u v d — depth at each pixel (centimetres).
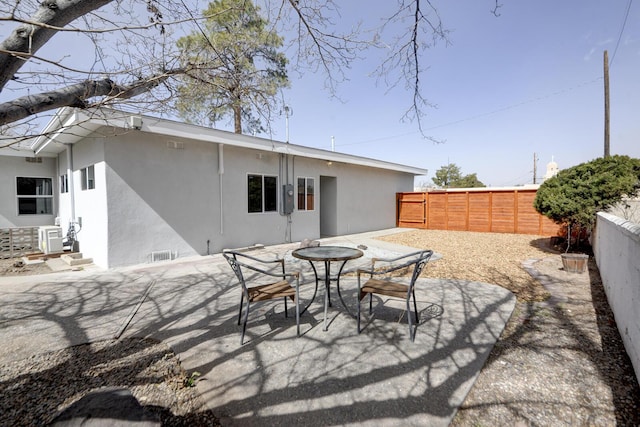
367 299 392
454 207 1234
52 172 877
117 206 566
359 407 183
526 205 1071
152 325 311
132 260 587
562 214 648
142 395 195
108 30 141
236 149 754
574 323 310
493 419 173
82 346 264
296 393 197
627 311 254
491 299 388
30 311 350
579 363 233
